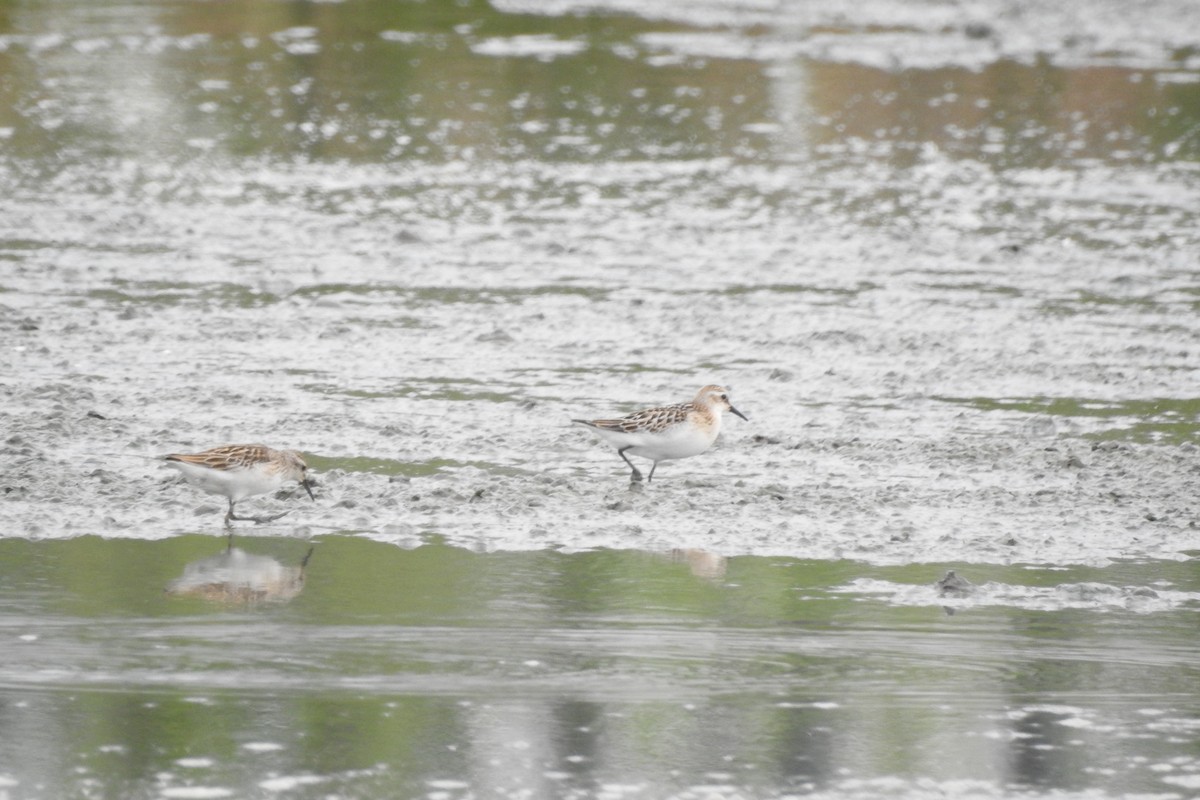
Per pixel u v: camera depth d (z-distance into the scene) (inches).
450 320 845.8
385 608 459.5
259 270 948.6
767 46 1873.8
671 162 1298.0
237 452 527.2
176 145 1320.1
